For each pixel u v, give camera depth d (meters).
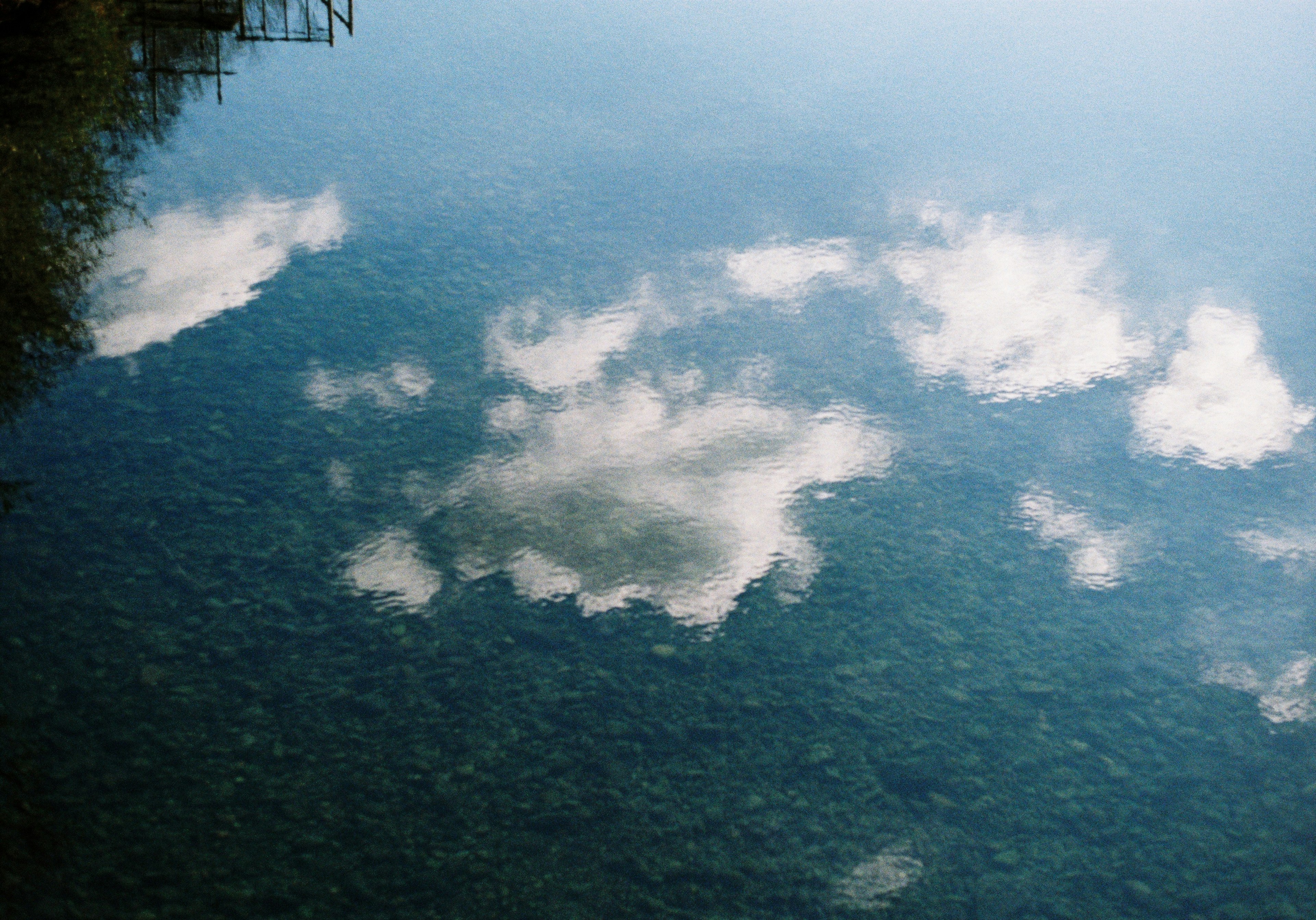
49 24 22.45
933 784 9.69
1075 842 9.27
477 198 19.80
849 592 11.89
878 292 18.03
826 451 14.17
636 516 12.66
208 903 7.78
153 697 9.48
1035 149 24.44
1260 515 13.65
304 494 12.30
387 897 8.06
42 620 10.07
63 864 7.85
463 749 9.49
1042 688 10.88
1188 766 10.13
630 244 18.77
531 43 28.50
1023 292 18.44
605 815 9.02
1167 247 20.38
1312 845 9.41
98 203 17.59
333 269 16.94
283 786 8.87
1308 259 20.28
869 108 26.02
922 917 8.48
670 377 15.34
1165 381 16.30
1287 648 11.63
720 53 28.97
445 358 15.14
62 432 12.62
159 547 11.20
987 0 36.56
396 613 10.89
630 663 10.69
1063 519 13.30
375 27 28.53
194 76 23.50
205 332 14.91
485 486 12.84
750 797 9.37
